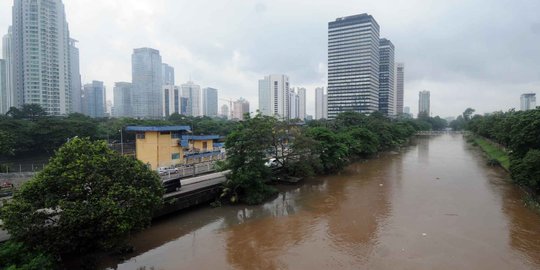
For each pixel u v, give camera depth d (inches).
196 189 1226.0
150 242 919.0
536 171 1191.6
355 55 6048.2
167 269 759.7
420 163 2374.5
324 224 1060.5
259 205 1283.2
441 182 1672.0
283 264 784.9
